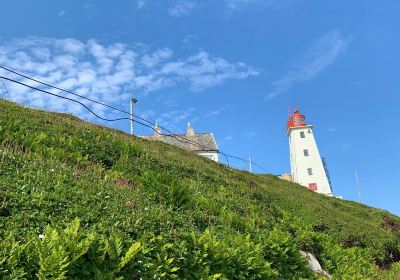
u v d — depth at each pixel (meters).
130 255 8.34
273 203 26.27
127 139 26.78
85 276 7.61
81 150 17.72
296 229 19.58
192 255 10.20
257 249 12.88
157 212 11.68
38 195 9.85
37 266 7.24
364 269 20.53
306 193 41.72
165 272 8.93
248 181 29.81
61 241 7.64
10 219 8.59
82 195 11.00
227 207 17.83
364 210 41.62
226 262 11.01
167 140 77.12
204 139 78.25
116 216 10.27
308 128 97.06
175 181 14.42
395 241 29.45
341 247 22.62
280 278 13.45
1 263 6.92
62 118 25.38
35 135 16.94
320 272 17.38
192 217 13.21
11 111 20.83
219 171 28.78
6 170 11.27
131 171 18.16
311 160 94.44
